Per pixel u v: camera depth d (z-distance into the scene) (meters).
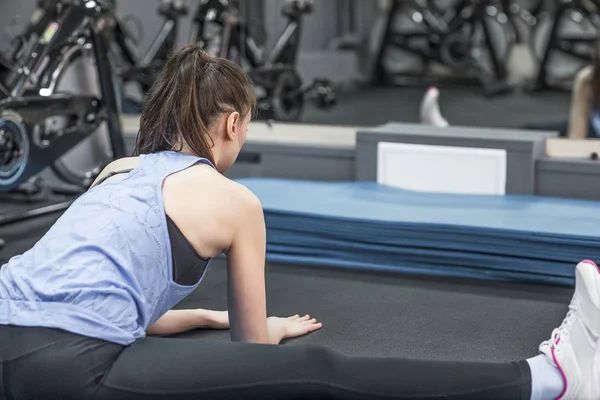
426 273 2.84
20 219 3.60
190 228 1.70
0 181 3.39
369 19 10.65
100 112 3.83
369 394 1.55
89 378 1.54
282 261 3.03
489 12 9.09
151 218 1.67
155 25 7.44
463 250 2.77
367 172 3.45
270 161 3.72
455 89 9.34
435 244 2.79
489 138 3.18
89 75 4.02
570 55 9.10
